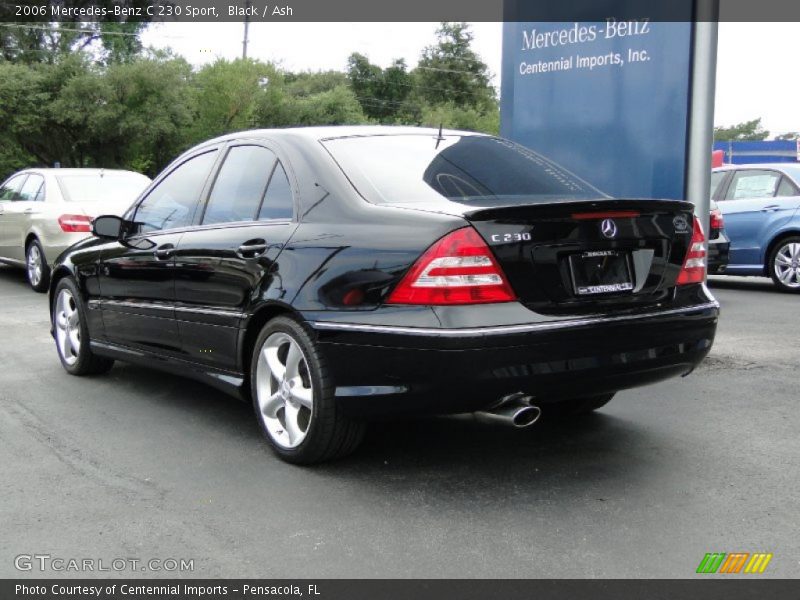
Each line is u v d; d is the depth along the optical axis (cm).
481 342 329
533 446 427
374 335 348
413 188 393
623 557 302
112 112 3288
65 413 498
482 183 410
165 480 383
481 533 323
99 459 413
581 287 356
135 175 1140
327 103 4856
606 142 679
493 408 349
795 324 789
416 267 341
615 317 355
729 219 1085
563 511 343
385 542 316
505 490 367
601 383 356
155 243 493
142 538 322
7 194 1194
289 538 321
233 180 460
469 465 399
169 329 482
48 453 423
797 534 320
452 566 296
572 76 700
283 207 416
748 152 4541
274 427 409
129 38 3984
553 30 710
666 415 483
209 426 469
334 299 366
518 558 302
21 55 3728
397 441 435
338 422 374
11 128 3241
